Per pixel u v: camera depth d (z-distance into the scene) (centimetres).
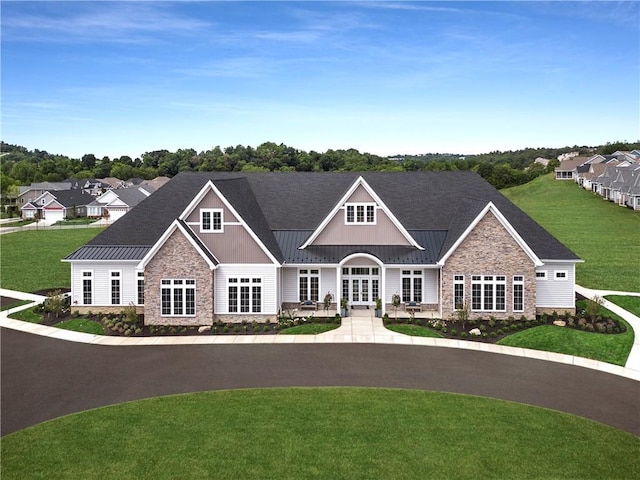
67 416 1866
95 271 3322
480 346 2698
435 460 1569
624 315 3256
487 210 3091
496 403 1983
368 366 2394
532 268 3103
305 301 3391
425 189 3856
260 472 1498
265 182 3978
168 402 1986
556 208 9025
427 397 2038
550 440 1695
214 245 3158
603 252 5703
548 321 3088
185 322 3073
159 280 3059
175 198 3803
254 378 2239
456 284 3148
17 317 3244
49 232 8106
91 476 1477
